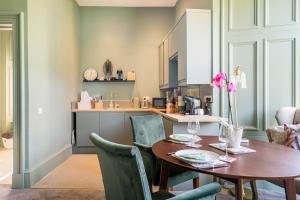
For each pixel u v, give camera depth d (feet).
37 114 10.83
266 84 10.33
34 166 10.55
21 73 9.85
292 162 5.09
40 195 9.27
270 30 10.23
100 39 17.93
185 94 14.26
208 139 7.67
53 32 12.67
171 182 7.20
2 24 10.00
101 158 4.78
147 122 9.05
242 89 10.62
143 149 7.62
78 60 17.42
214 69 10.78
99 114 16.12
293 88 9.97
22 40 9.87
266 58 10.31
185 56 10.94
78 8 17.40
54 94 12.89
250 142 7.16
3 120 18.84
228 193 9.34
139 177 3.80
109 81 17.83
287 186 5.40
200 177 9.63
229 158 5.39
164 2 17.07
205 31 10.84
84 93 16.71
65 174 11.77
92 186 10.21
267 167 4.77
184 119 9.25
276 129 8.45
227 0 10.82
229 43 10.80
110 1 16.88
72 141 16.05
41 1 11.21
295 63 9.91
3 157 15.20
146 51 18.12
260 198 8.94
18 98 9.87
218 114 10.73
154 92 18.20
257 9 10.42
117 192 4.53
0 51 18.72
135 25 18.06
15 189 9.84
